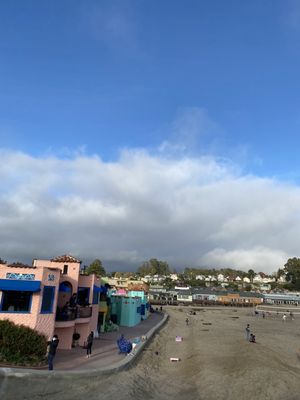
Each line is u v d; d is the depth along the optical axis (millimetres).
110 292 64500
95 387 22828
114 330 51000
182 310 124438
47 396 20125
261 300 177125
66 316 31250
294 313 132250
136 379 25875
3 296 26047
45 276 27484
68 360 27688
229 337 54250
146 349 38625
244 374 27969
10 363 23844
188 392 24094
